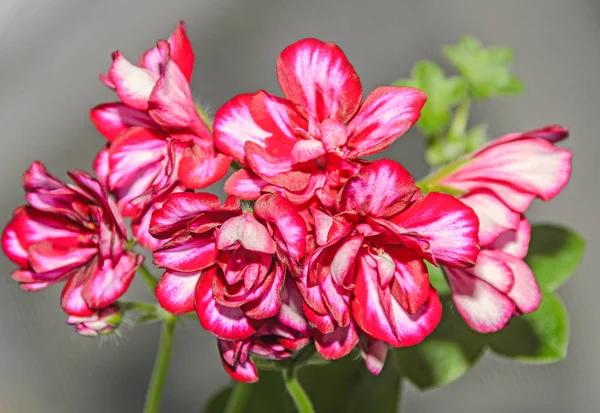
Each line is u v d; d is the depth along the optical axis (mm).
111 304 279
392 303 246
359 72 502
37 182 263
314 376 340
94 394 478
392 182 231
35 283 271
